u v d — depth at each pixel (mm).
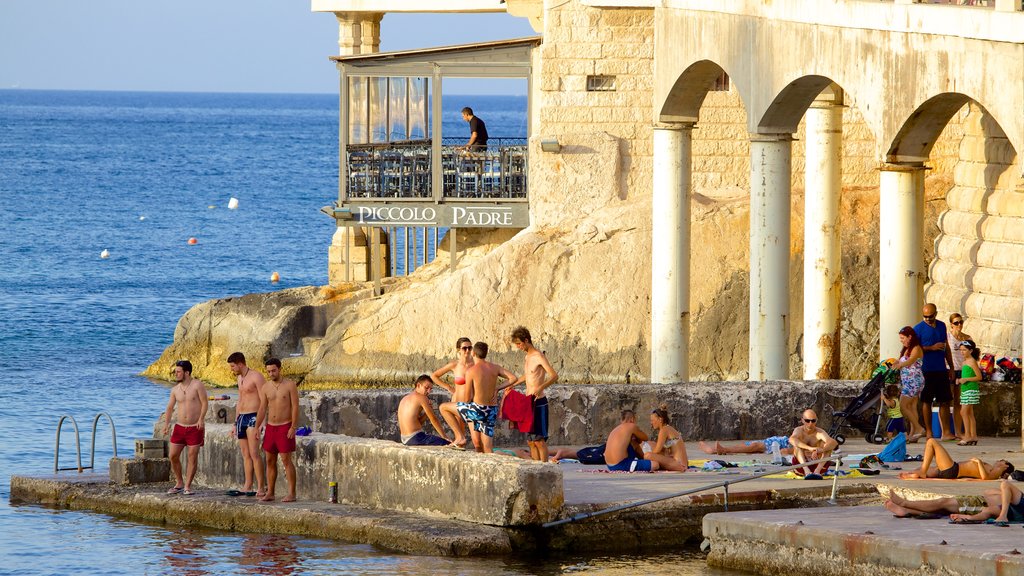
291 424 58031
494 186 109250
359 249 126188
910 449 63625
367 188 108312
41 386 106875
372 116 109375
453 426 58438
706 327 101312
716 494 53719
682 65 77500
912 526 47312
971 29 58594
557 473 51875
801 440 59656
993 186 77438
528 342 57719
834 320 81562
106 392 104500
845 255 100500
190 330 112812
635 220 103875
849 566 45875
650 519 53000
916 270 67125
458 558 51094
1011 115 56781
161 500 60031
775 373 75188
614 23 106500
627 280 103000
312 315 109562
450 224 108125
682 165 79562
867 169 104250
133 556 53844
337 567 50562
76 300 160750
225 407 64250
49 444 83812
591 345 102938
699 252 101750
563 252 104000
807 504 54281
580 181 106812
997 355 75062
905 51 62781
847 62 66312
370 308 107625
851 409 65625
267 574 50375
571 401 65812
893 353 67688
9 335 134625
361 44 128750
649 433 66312
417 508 55094
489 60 108062
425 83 109750
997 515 47906
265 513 57125
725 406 66875
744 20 72938
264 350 108562
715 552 49969
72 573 51781
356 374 105875
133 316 149625
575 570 49562
